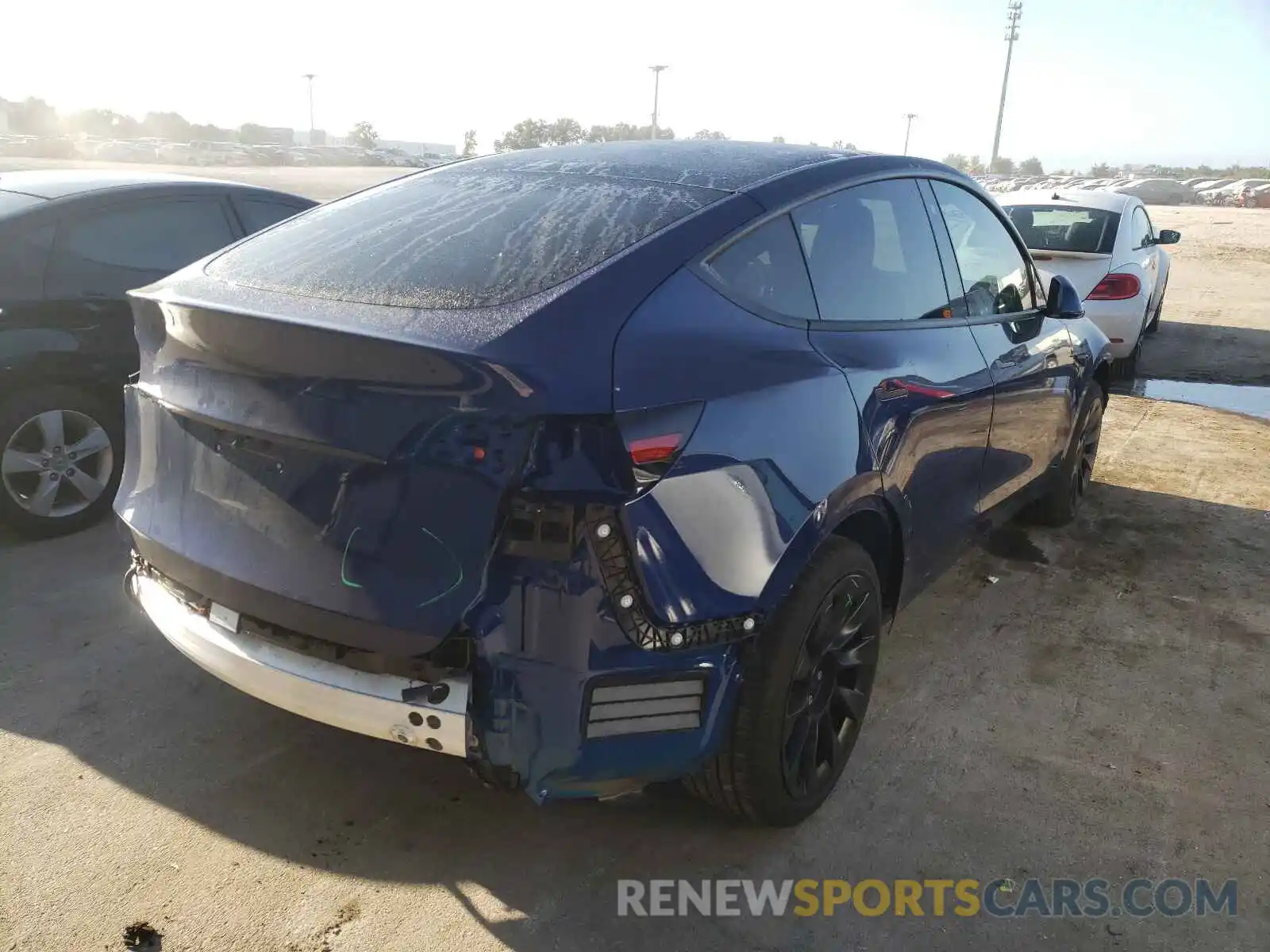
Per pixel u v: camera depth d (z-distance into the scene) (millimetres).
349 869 2477
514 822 2682
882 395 2752
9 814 2609
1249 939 2354
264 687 2232
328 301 2275
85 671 3318
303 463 2168
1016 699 3406
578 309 2123
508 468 1962
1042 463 4336
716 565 2172
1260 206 53000
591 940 2281
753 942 2297
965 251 3588
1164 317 12312
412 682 2068
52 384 4312
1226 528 5105
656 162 2957
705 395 2174
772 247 2617
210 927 2264
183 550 2377
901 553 3008
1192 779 2975
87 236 4449
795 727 2521
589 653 2033
